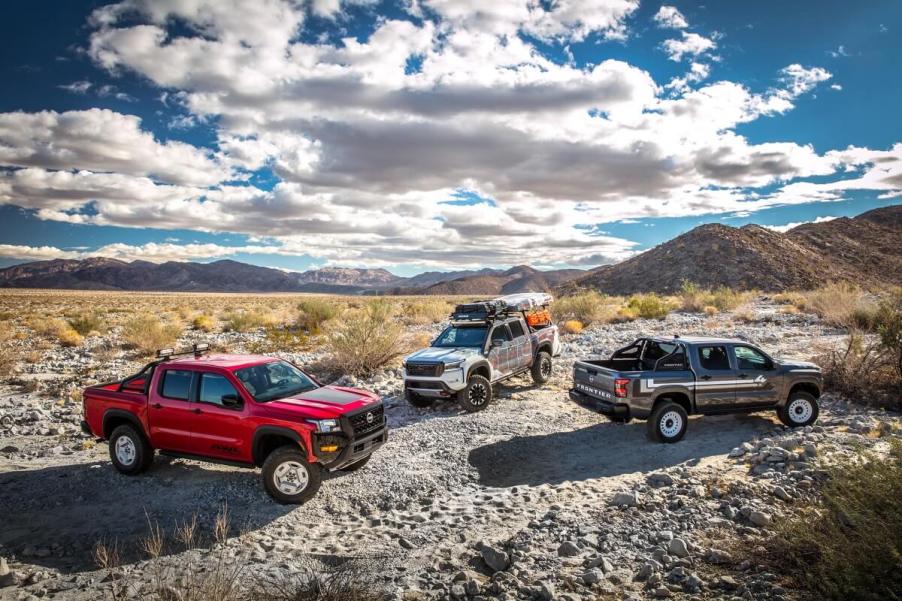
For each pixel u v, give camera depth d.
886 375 10.90
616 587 4.51
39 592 4.81
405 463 8.23
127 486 7.50
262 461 7.07
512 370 12.50
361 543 5.64
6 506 6.89
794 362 9.61
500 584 4.54
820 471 6.39
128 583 4.89
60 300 82.69
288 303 78.62
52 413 11.76
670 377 8.86
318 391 7.75
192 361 7.78
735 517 5.66
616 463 8.12
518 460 8.45
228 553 5.47
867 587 3.77
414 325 28.92
